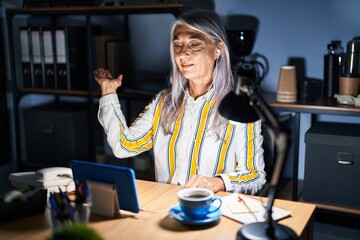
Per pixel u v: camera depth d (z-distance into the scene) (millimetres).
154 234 1426
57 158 3428
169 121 2105
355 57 2738
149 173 3270
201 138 2059
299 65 3010
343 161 2592
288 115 2906
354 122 2949
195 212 1475
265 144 2662
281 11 2990
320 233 2775
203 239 1392
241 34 2742
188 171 2078
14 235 1431
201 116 2070
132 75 3473
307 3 2928
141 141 2141
